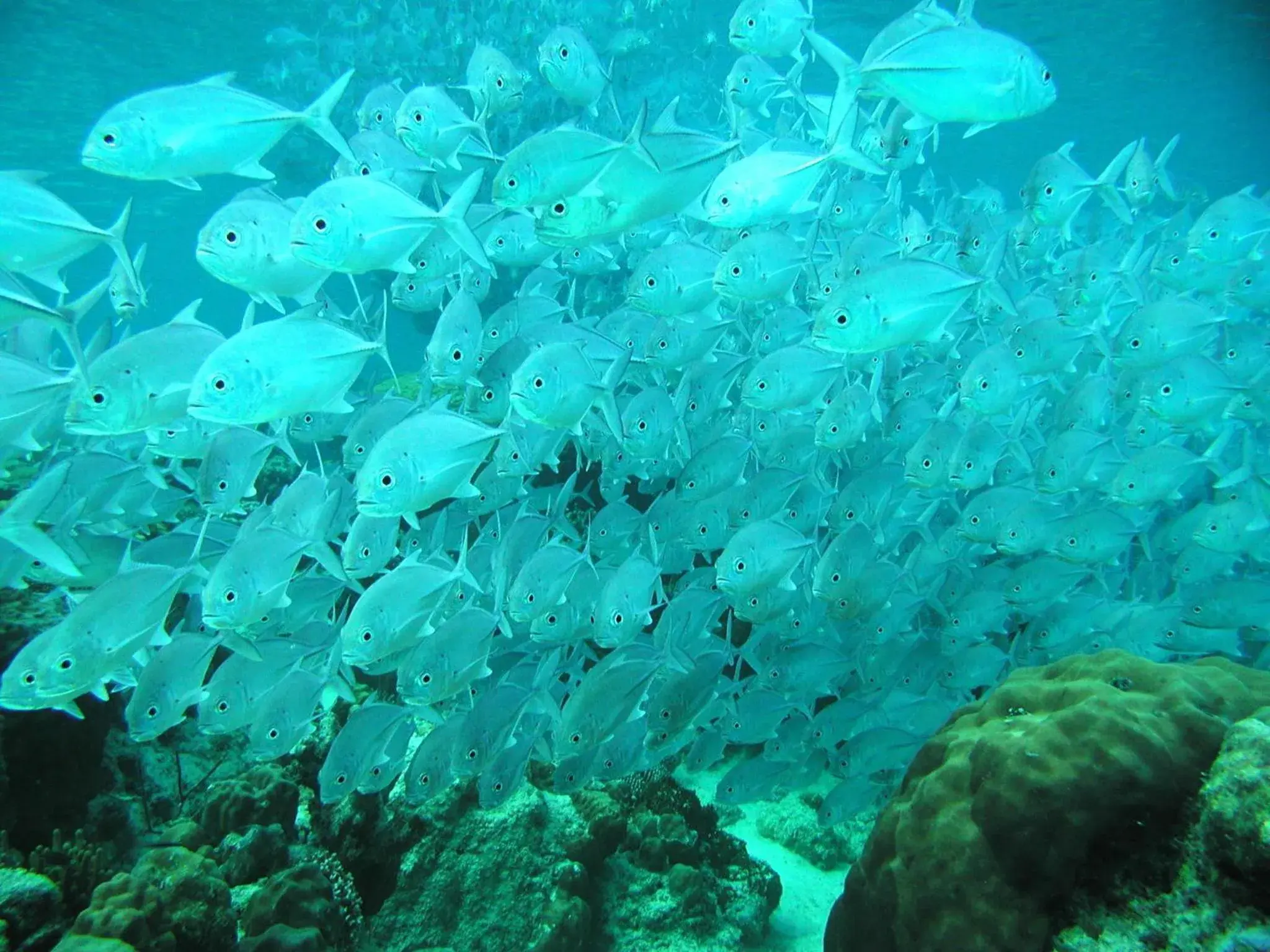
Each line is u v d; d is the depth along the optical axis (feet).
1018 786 5.27
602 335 7.74
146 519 8.13
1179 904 4.68
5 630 6.57
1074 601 9.21
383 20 26.63
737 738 8.33
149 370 6.17
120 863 6.93
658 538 8.89
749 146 10.27
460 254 9.14
